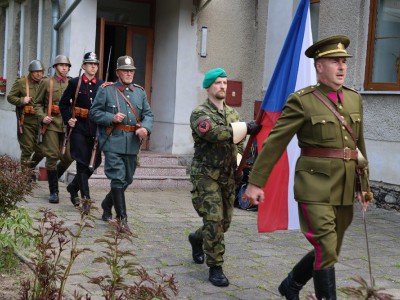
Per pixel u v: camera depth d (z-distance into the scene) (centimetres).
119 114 634
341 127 369
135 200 852
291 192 427
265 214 422
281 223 425
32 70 898
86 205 365
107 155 648
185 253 555
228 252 573
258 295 444
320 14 982
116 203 646
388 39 873
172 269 499
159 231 645
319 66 377
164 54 1106
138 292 297
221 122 461
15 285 418
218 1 1098
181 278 475
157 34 1128
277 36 1088
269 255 567
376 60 893
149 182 984
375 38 895
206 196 462
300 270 390
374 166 884
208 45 1094
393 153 856
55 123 796
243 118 1140
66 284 438
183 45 1067
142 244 580
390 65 871
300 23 436
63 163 804
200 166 468
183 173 1046
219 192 468
